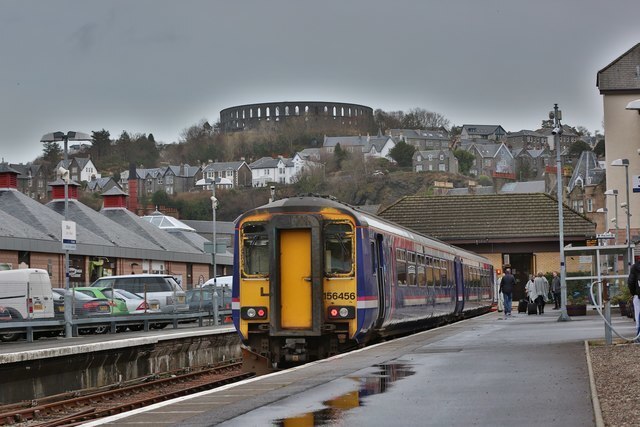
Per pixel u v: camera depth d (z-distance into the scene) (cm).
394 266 4378
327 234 3662
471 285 7344
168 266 11444
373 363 2941
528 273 10381
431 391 2205
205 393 2355
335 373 2678
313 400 2125
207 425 1828
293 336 3606
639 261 3400
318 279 3584
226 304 7500
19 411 2952
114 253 9938
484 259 8825
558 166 6228
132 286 6781
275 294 3597
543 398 2033
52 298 5428
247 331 3672
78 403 3297
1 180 9812
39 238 8612
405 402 2041
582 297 8081
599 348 3186
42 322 5212
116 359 3916
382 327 4184
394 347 3616
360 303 3625
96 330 6016
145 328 6153
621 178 12444
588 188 19262
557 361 2798
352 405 2025
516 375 2467
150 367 4253
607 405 1911
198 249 13600
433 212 10506
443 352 3284
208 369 4478
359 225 3656
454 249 6750
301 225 3616
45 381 3428
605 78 12488
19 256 8288
